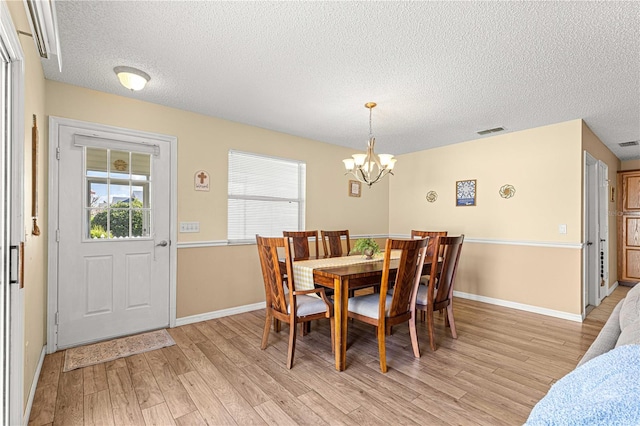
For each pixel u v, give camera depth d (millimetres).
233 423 1771
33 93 1970
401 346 2801
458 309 3914
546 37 1959
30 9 1412
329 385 2156
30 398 1885
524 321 3469
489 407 1907
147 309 3082
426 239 2490
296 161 4289
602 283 4559
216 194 3541
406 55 2201
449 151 4719
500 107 3166
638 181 5262
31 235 1921
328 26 1887
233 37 2008
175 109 3258
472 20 1807
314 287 2740
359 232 5102
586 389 728
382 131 4031
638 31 1876
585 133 3650
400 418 1808
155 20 1839
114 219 2922
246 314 3668
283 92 2846
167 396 2020
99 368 2365
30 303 1899
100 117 2830
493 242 4180
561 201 3625
